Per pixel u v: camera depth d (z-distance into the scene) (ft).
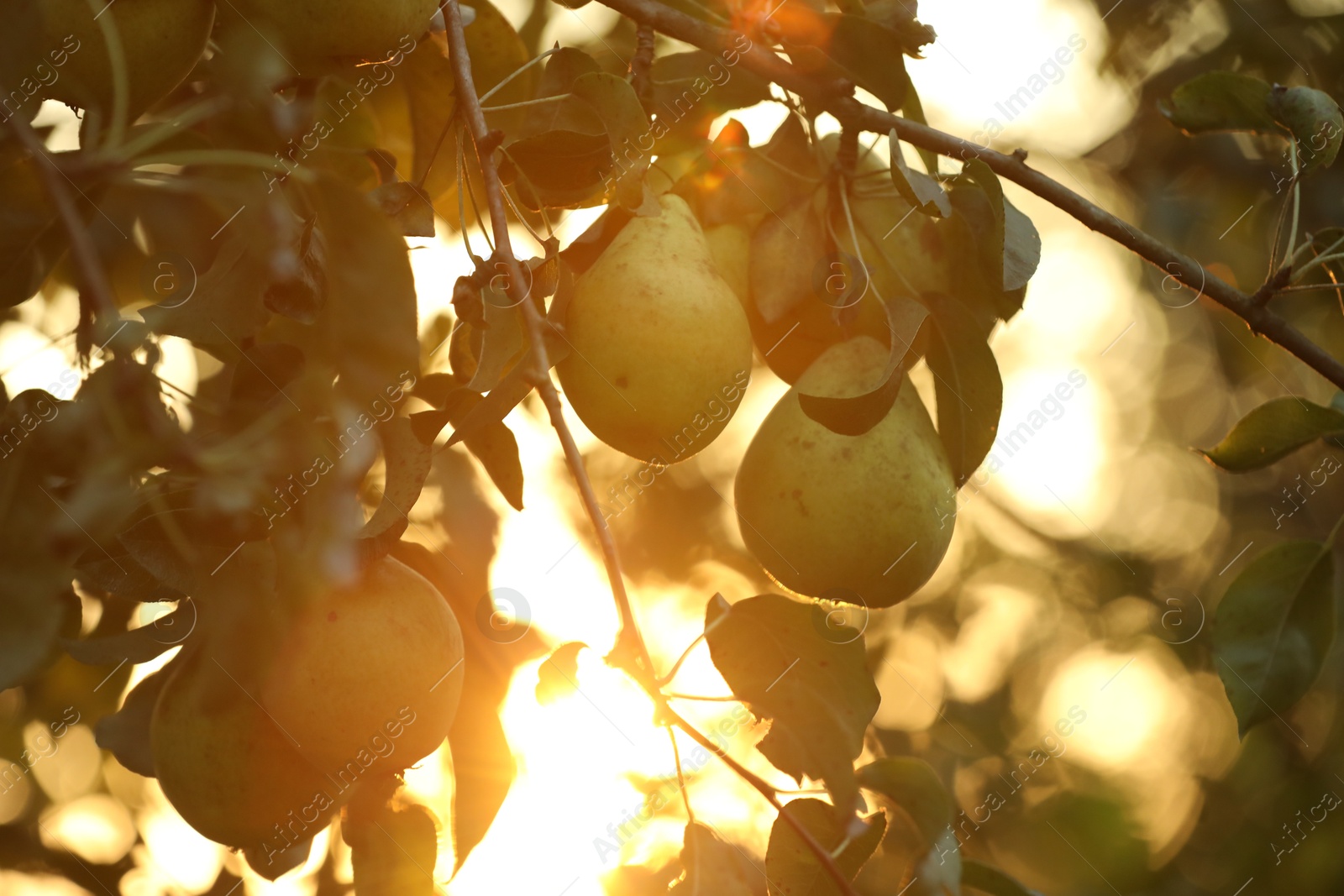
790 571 5.53
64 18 5.19
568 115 5.36
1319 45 9.52
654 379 5.33
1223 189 9.68
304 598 5.12
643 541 9.30
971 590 13.34
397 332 5.21
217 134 5.32
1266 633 5.68
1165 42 10.33
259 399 5.20
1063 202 5.57
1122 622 13.78
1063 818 12.01
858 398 5.34
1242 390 12.96
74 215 5.09
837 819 5.33
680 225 5.42
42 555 5.07
